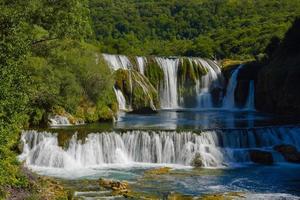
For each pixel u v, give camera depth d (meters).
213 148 37.44
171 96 68.12
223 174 33.16
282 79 57.59
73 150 36.59
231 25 142.25
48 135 37.16
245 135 39.00
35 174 29.25
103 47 92.56
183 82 69.00
